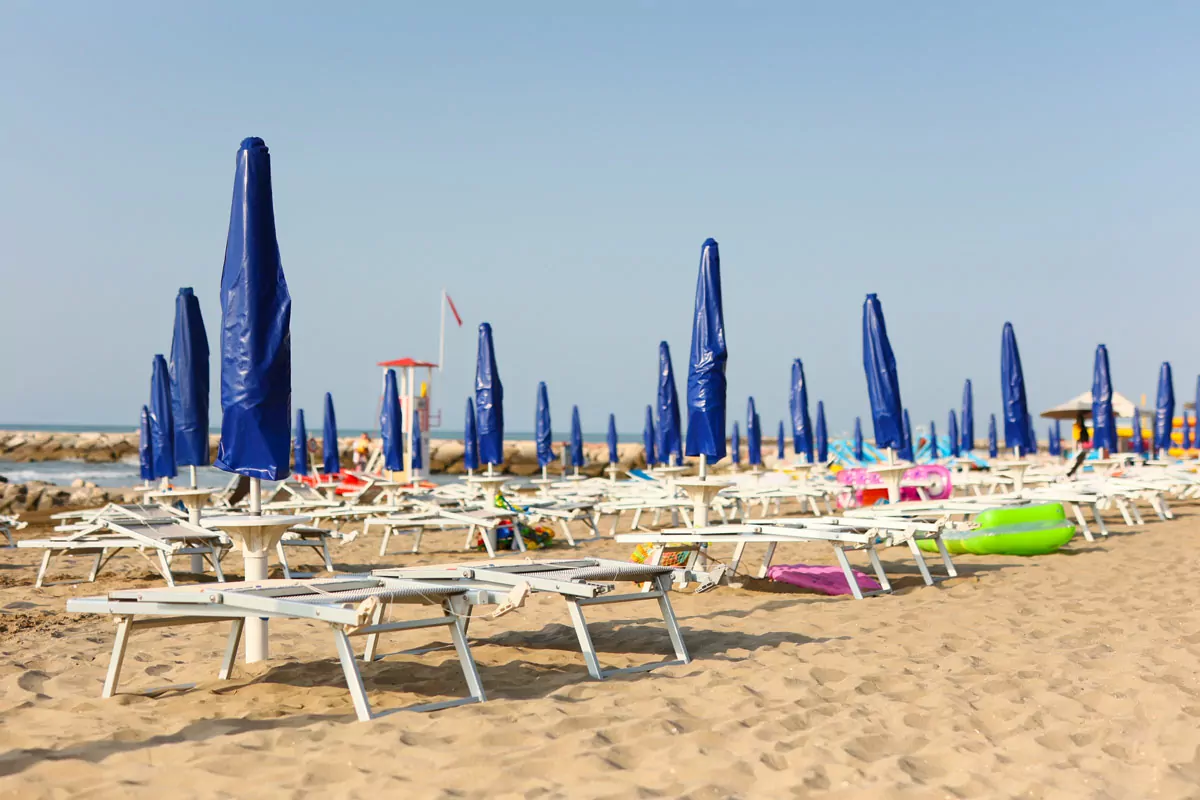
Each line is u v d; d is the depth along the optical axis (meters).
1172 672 4.50
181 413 8.44
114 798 3.01
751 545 11.03
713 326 7.50
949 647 5.18
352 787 3.09
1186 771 3.25
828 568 7.89
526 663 5.00
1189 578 7.51
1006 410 13.70
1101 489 11.86
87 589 8.30
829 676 4.55
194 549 8.31
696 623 6.11
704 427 7.46
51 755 3.38
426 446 24.70
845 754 3.41
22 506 22.53
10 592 8.02
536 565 5.00
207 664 5.03
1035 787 3.09
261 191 4.96
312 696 4.30
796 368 18.22
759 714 3.90
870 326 9.83
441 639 5.68
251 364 4.90
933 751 3.46
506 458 55.19
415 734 3.62
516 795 3.02
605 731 3.64
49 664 4.98
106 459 60.53
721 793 3.05
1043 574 7.94
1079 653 4.96
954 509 9.37
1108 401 17.09
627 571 4.93
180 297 8.44
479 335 12.41
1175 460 19.23
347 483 17.81
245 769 3.27
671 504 11.97
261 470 4.91
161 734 3.69
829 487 13.87
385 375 16.58
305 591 4.25
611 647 5.43
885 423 9.70
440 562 10.75
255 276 4.90
